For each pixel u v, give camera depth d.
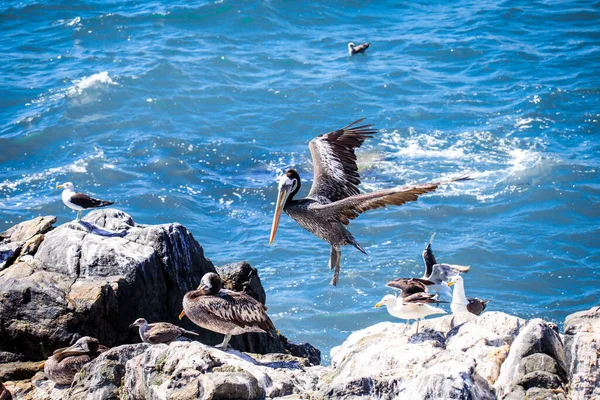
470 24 52.03
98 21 50.25
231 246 30.94
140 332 15.70
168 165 36.19
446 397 11.06
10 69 44.56
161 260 18.42
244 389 12.07
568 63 46.62
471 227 31.97
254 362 14.55
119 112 40.59
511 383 12.08
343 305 27.44
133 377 13.27
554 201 33.38
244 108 41.91
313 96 43.19
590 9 53.47
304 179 35.06
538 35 50.59
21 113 40.06
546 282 28.69
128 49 47.38
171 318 18.41
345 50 49.03
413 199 12.02
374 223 32.25
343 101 42.66
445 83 44.84
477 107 41.91
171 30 49.94
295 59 47.53
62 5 51.97
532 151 37.03
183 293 18.70
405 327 14.52
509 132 39.06
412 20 53.12
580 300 27.64
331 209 13.23
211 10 51.88
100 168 35.62
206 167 36.41
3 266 18.19
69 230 18.62
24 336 16.75
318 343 25.64
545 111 41.09
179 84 43.56
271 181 35.28
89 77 43.34
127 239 18.70
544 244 30.83
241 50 48.25
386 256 30.12
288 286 28.44
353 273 29.08
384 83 44.66
